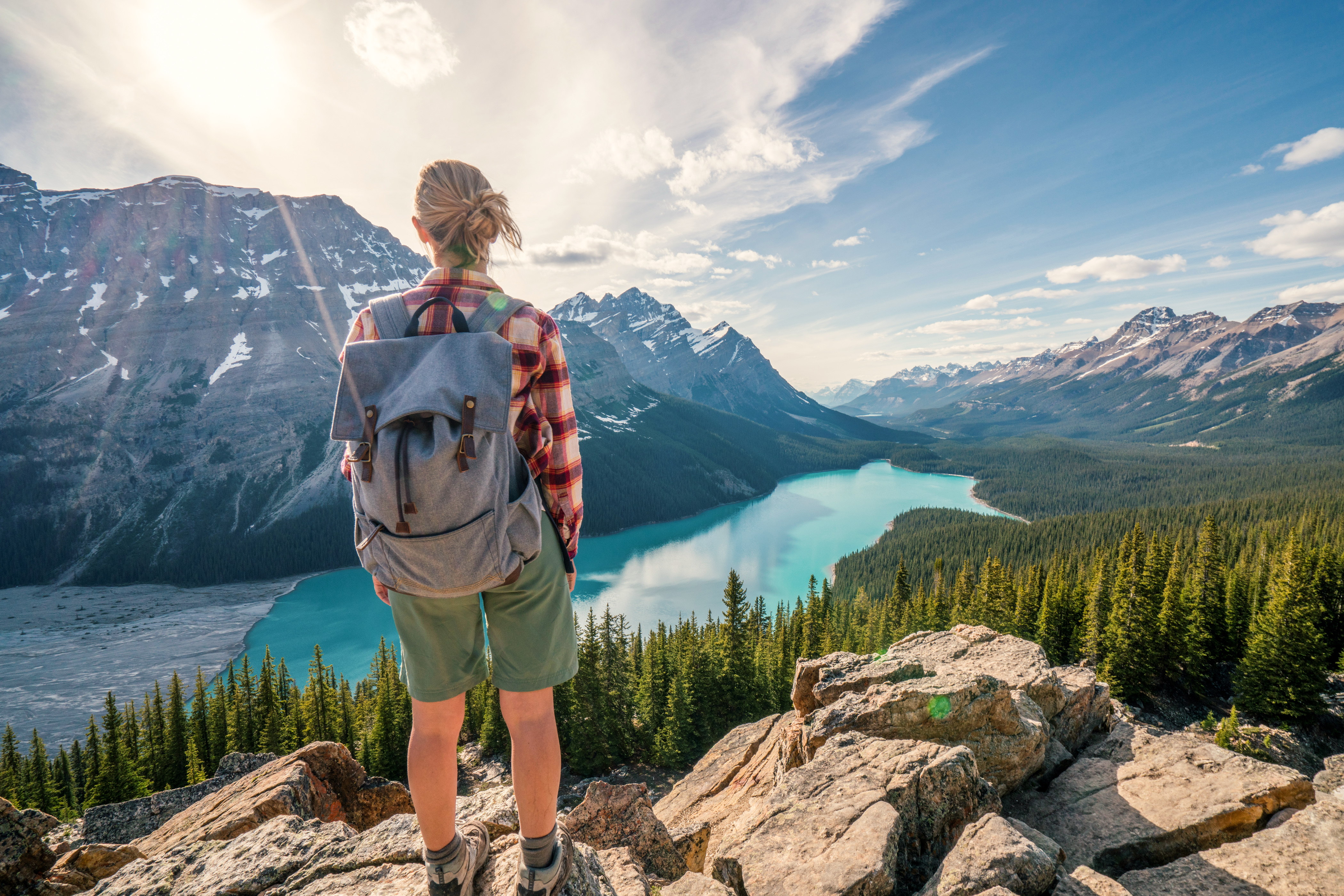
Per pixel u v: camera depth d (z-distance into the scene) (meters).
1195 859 3.96
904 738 6.47
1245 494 196.62
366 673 85.69
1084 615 50.91
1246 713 40.62
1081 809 5.36
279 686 52.47
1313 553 50.31
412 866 3.00
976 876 3.56
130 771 39.53
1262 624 40.47
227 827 6.62
